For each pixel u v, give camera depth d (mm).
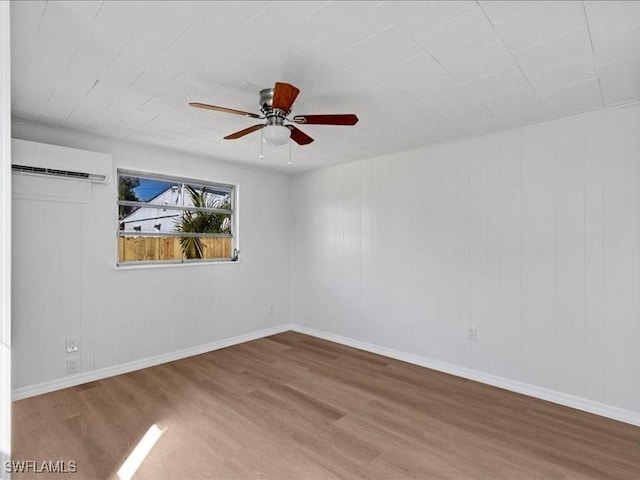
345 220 4512
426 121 2967
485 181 3324
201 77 2191
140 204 3742
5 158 1321
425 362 3750
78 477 1992
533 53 1916
